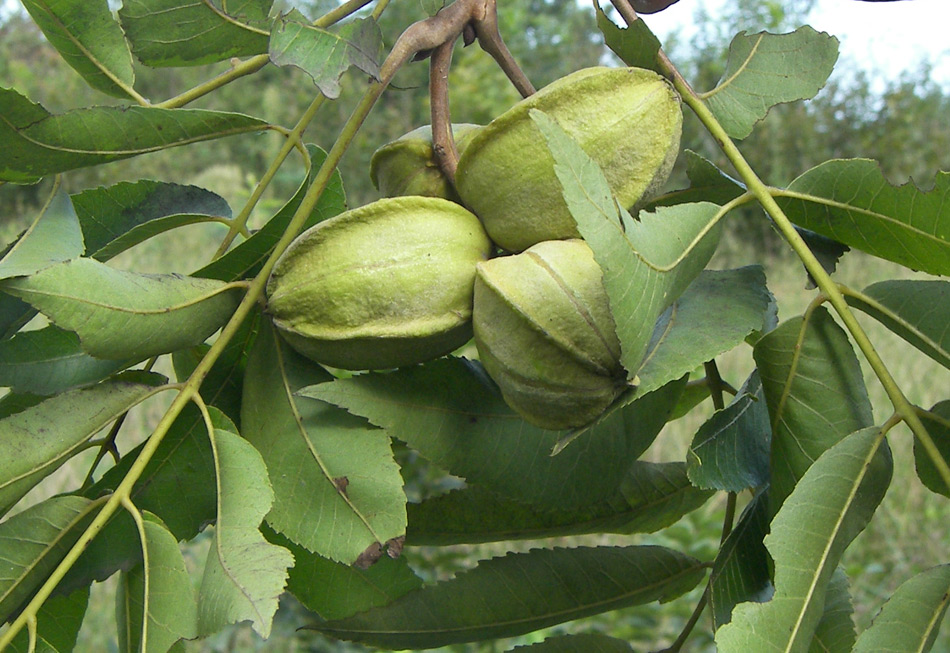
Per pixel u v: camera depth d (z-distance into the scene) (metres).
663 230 0.22
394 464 0.24
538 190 0.24
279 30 0.24
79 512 0.23
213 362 0.24
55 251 0.24
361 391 0.24
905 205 0.24
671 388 0.26
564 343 0.22
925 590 0.22
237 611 0.20
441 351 0.25
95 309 0.23
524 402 0.23
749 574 0.25
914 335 0.24
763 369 0.25
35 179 0.26
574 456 0.25
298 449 0.24
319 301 0.24
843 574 0.25
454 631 0.27
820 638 0.25
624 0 0.26
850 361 0.25
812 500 0.22
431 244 0.24
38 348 0.25
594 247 0.20
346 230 0.24
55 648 0.23
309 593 0.27
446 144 0.27
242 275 0.26
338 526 0.24
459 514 0.27
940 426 0.23
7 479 0.23
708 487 0.24
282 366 0.25
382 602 0.27
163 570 0.22
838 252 0.27
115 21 0.26
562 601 0.27
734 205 0.24
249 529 0.22
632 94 0.25
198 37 0.26
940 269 0.25
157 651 0.21
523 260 0.23
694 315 0.25
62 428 0.23
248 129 0.27
